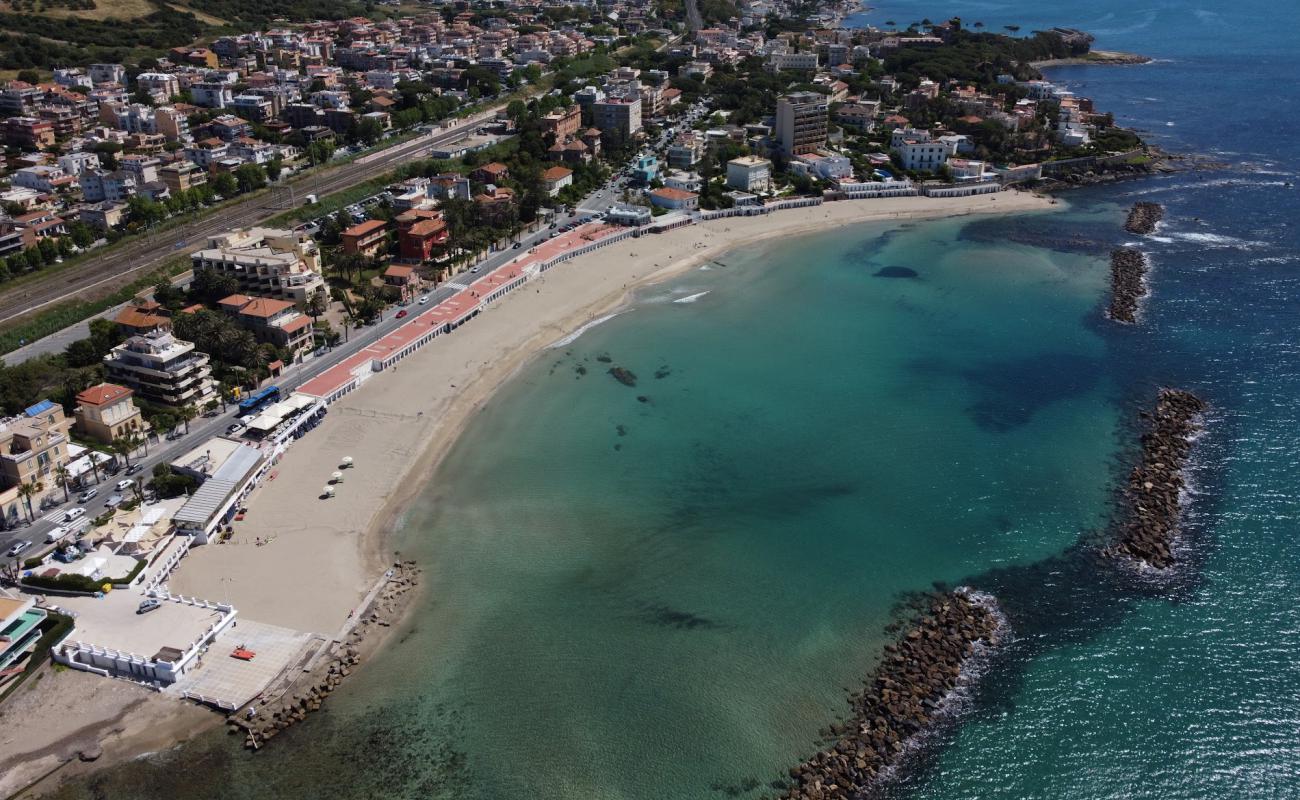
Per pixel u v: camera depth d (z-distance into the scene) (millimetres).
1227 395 188250
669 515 153250
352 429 176500
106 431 162250
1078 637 126062
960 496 157500
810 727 112438
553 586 136625
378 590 134500
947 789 104500
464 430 179625
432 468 166500
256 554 140500
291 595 132250
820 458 169250
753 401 189625
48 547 137750
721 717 114062
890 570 139750
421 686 118250
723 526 150375
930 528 149500
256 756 108000
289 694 115938
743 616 130750
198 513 142625
